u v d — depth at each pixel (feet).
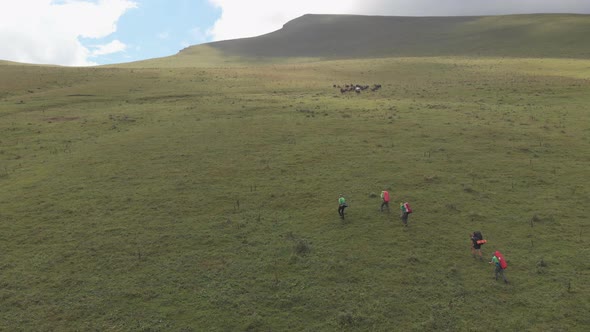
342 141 128.57
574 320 52.70
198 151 120.26
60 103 196.54
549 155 114.62
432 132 138.31
